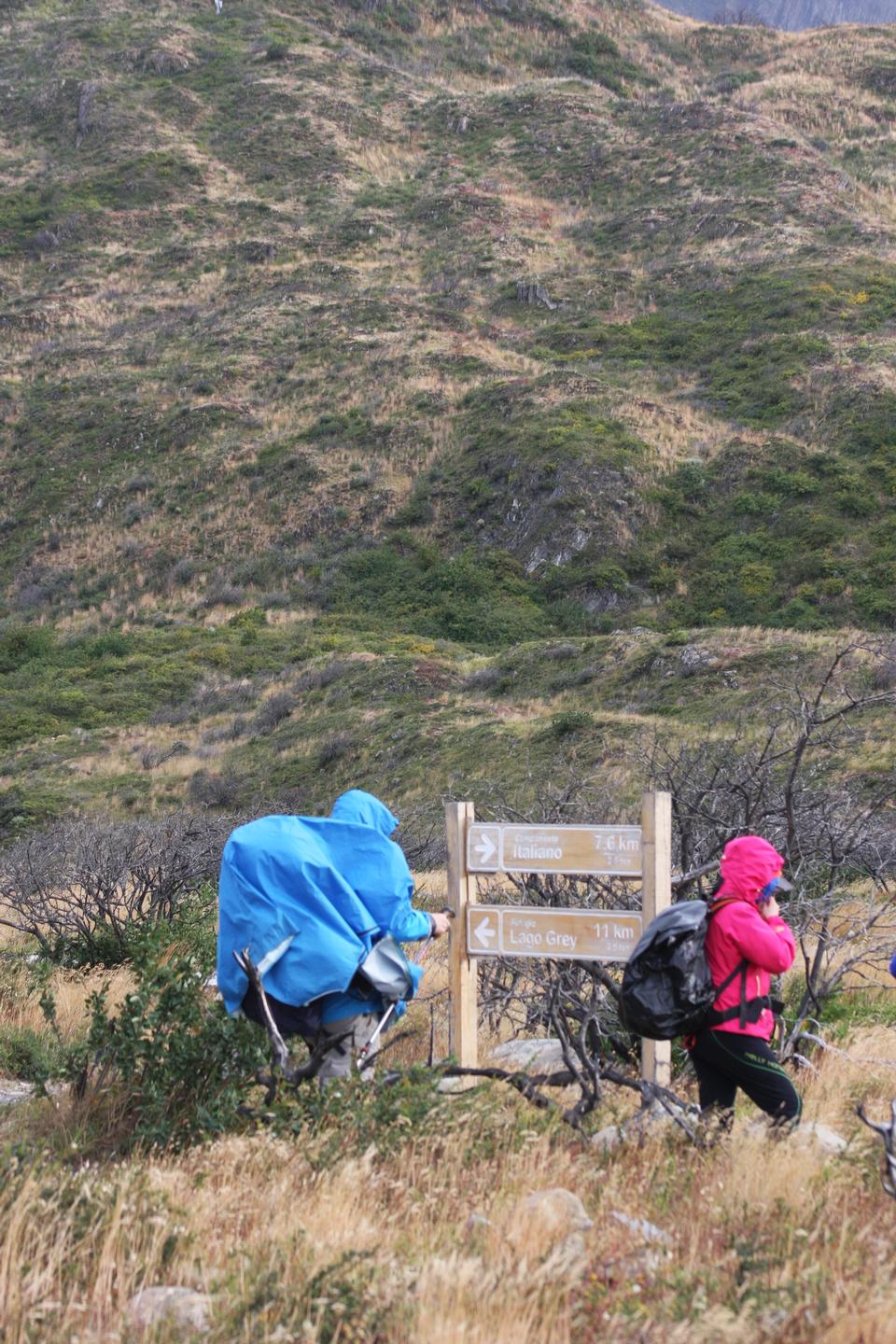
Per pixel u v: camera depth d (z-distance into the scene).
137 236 86.75
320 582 52.12
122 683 43.75
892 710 22.05
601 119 95.81
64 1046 6.79
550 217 84.88
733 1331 3.08
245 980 4.87
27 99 104.19
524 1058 6.19
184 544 56.34
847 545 46.62
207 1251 3.73
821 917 7.06
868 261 67.69
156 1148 4.82
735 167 83.81
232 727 38.00
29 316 78.25
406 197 88.94
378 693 37.28
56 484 62.88
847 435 52.84
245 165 94.00
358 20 114.88
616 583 47.69
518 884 6.65
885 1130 4.14
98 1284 3.43
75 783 34.44
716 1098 4.84
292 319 73.50
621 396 58.47
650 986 4.59
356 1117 4.59
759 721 24.75
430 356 66.25
